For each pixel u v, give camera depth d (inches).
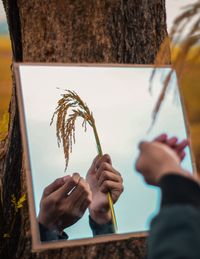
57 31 124.6
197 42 67.1
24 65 102.5
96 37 124.0
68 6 123.9
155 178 56.2
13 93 134.0
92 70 107.6
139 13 127.8
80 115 105.8
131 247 114.2
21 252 122.3
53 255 116.7
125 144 107.0
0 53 216.7
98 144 106.4
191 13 66.7
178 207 51.1
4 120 138.9
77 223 102.1
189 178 53.0
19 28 130.9
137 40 127.5
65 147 104.0
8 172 129.0
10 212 126.3
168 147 59.9
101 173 105.7
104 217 103.3
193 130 125.8
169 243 49.2
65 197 101.8
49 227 99.3
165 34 133.0
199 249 48.6
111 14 124.3
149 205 104.3
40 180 100.6
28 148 97.5
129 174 105.6
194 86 89.9
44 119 102.7
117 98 107.9
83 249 114.9
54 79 104.6
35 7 126.2
